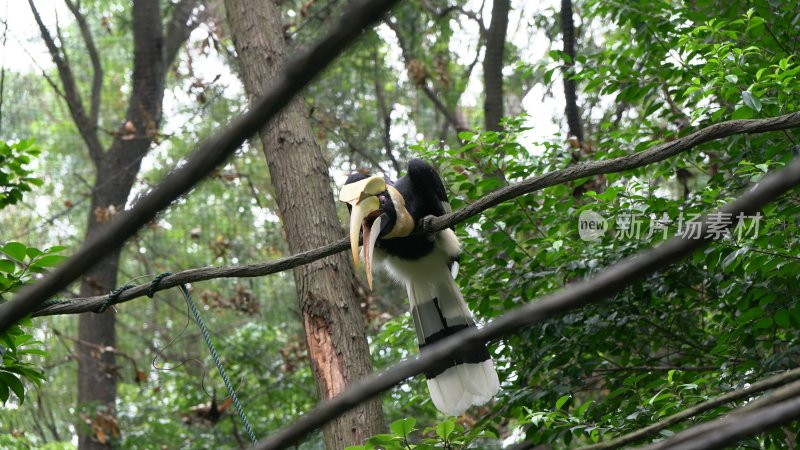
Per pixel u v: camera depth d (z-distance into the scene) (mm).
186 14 14383
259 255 13047
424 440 4188
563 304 954
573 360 5680
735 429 1125
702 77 5398
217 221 12945
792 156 4766
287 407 10867
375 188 4520
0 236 14102
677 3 6902
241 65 6398
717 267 5238
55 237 14633
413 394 6902
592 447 2410
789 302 4840
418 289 5219
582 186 6500
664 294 5484
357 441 5148
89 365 12633
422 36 12656
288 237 5852
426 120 13180
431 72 11609
